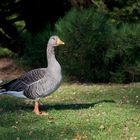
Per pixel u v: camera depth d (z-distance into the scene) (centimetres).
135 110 1285
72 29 1842
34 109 1220
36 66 2012
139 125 1124
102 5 2278
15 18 2447
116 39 1827
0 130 1079
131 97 1494
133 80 1853
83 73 1844
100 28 1848
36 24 2389
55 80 1175
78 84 1803
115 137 1027
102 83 1845
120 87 1711
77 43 1830
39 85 1176
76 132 1059
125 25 1909
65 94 1554
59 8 2333
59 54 1848
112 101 1417
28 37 2031
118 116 1200
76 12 1898
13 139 1012
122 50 1820
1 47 2441
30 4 2369
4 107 1322
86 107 1314
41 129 1082
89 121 1146
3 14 2420
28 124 1129
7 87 1205
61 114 1216
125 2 2291
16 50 2369
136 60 1838
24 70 2086
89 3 2267
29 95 1189
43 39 1948
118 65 1836
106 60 1812
